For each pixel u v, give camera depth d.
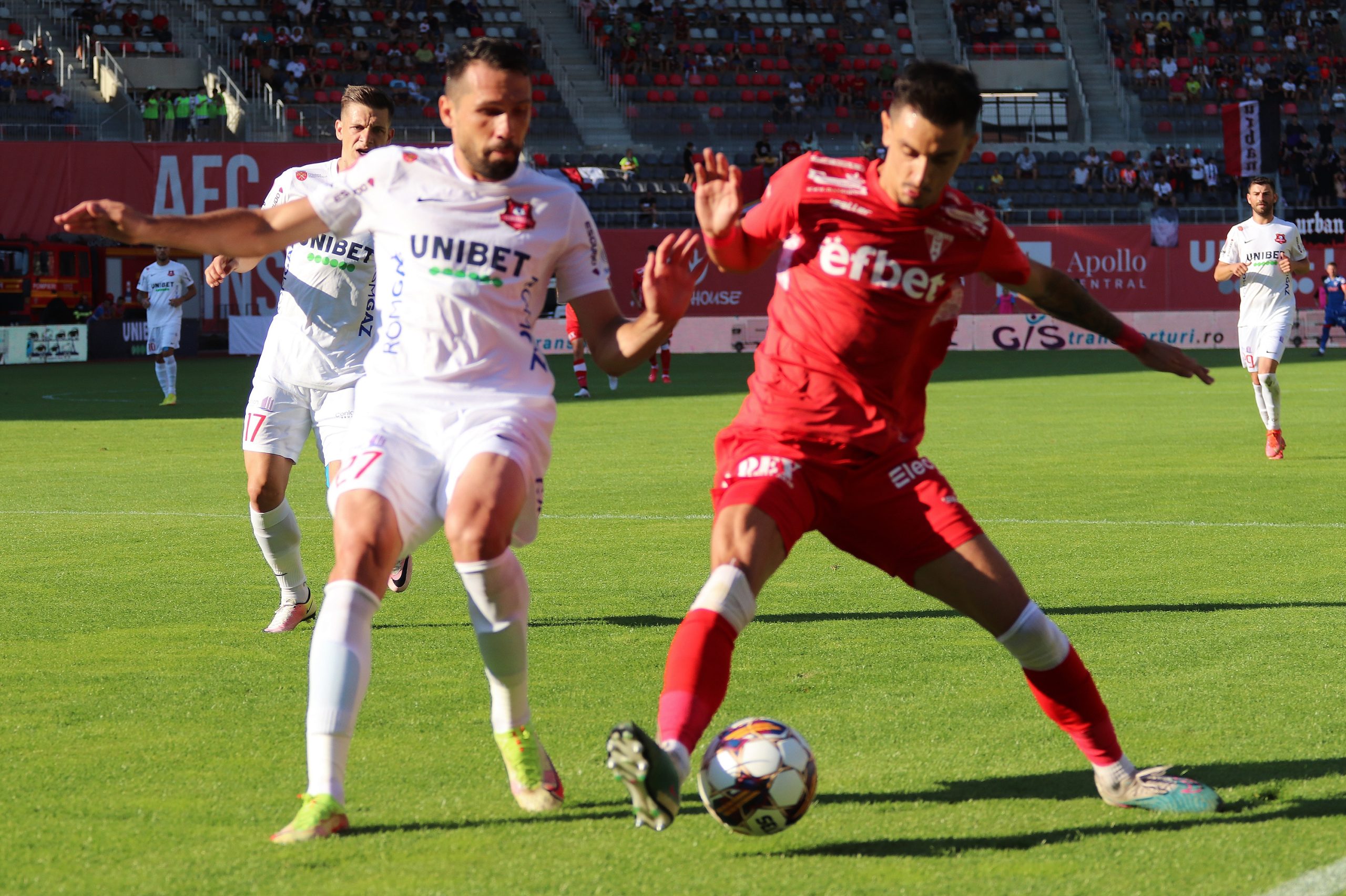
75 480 42.06
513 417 13.86
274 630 22.09
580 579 26.12
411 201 13.87
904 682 18.42
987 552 13.06
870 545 13.41
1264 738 15.60
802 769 12.30
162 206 126.56
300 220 13.95
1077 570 26.27
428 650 20.67
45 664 19.83
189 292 73.25
